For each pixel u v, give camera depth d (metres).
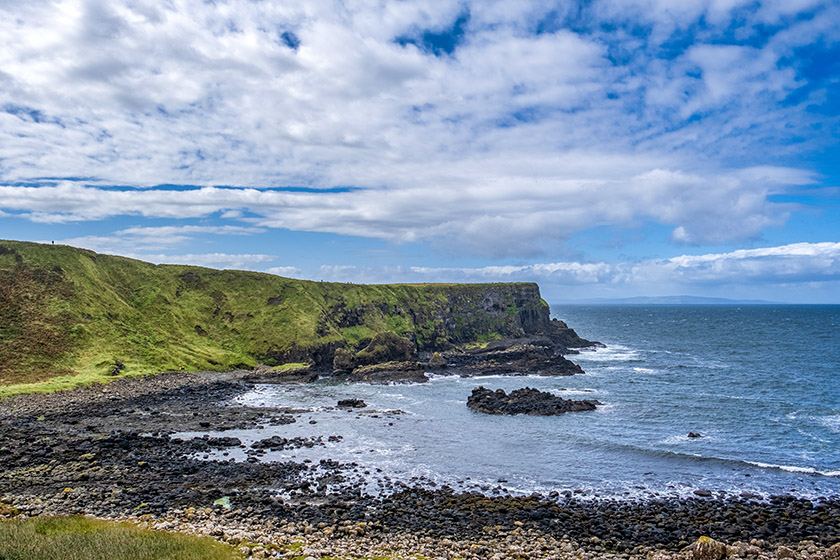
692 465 53.97
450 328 172.12
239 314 140.50
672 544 35.62
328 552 30.45
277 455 55.72
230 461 52.56
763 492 46.75
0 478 44.44
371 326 155.00
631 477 50.50
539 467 53.25
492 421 72.62
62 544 26.31
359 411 79.06
